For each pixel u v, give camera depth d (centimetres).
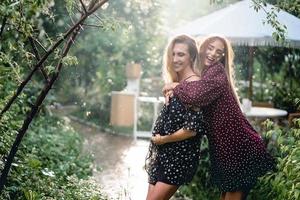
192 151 412
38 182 488
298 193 393
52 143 703
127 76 1122
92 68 1136
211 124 430
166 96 415
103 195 549
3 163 457
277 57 941
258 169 438
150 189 426
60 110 1144
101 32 1109
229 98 423
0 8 341
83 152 834
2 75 494
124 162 826
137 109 1087
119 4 1005
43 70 390
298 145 443
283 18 704
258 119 741
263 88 1011
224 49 440
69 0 371
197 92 400
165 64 430
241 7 773
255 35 701
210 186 590
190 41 419
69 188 528
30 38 382
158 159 419
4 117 484
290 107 833
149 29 1252
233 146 428
